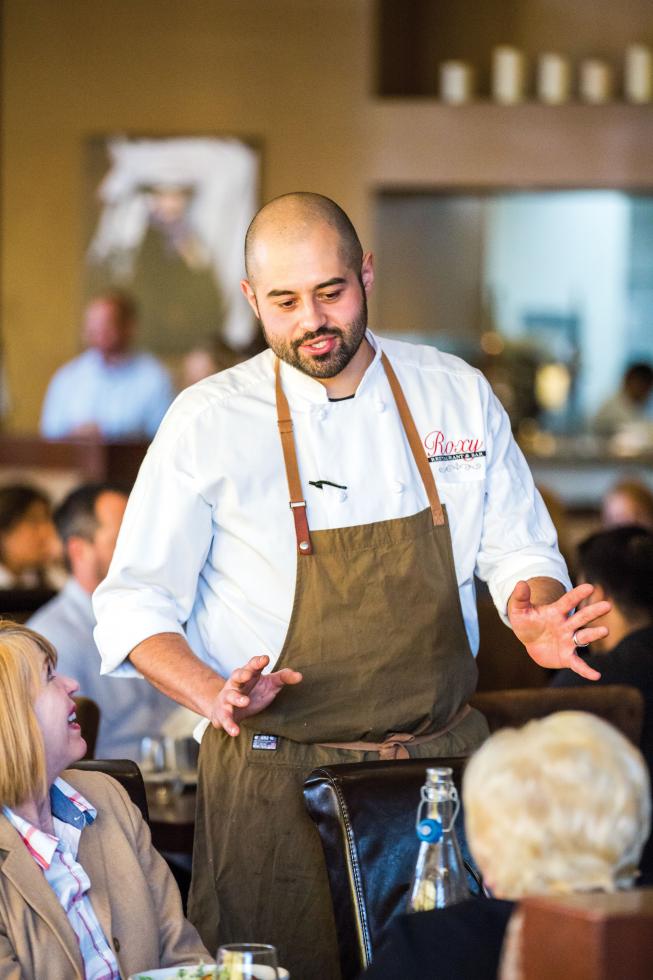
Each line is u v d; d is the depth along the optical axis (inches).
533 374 431.5
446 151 375.9
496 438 117.6
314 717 109.9
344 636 109.0
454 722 113.7
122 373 363.6
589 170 371.9
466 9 400.5
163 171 387.5
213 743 113.6
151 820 144.4
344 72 380.5
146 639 108.0
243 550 111.7
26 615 201.6
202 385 114.7
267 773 110.3
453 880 89.4
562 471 395.9
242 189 386.0
